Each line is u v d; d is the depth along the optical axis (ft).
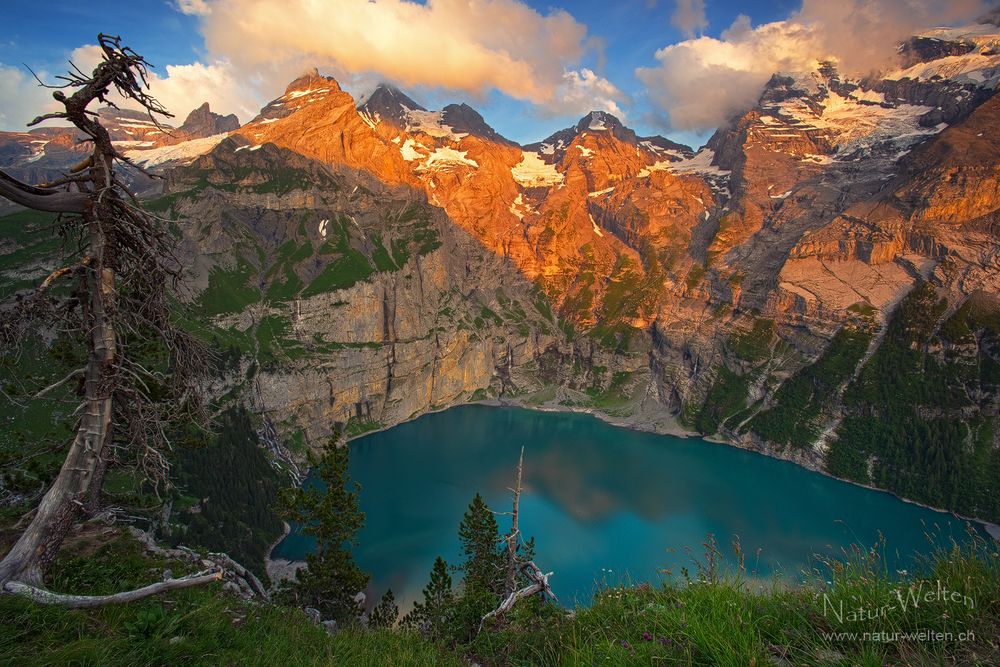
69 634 35.09
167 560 68.59
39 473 78.23
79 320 50.44
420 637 53.06
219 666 33.65
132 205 52.26
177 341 55.52
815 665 21.86
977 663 20.25
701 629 25.38
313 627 53.06
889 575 26.91
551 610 53.57
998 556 24.73
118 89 48.42
